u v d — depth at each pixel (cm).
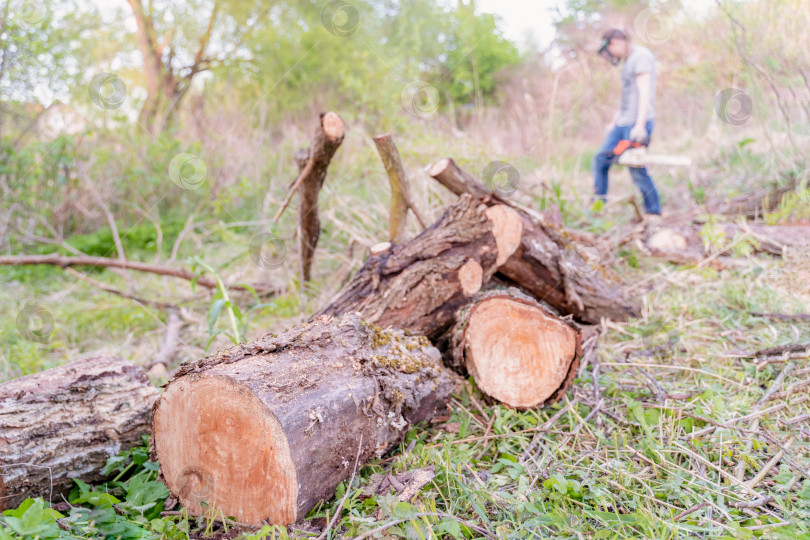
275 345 176
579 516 159
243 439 155
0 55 489
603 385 238
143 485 177
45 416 179
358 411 170
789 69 504
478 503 164
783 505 158
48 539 140
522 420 210
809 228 390
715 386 230
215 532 159
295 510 153
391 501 157
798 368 231
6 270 473
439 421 216
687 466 182
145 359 317
